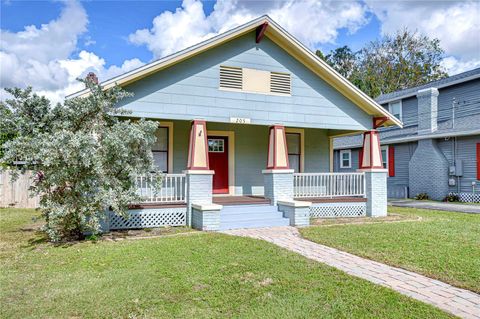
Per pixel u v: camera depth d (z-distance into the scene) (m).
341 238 8.03
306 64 11.79
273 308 4.08
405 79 39.69
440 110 20.47
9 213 13.78
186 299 4.40
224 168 12.70
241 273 5.34
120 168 8.10
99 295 4.54
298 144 13.98
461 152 18.27
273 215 10.58
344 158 26.00
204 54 10.46
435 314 3.90
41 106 8.32
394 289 4.73
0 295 4.59
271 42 11.38
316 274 5.28
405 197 20.83
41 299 4.45
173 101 10.02
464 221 10.89
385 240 7.80
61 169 7.40
